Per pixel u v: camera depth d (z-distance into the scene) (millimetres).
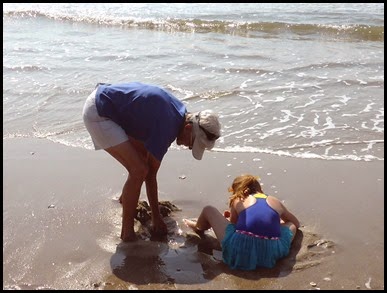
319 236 2791
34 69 6262
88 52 7242
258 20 9625
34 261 2582
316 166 3658
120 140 2594
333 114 4629
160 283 2412
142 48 7492
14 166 3717
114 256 2623
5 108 4930
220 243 2705
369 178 3463
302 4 11461
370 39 7984
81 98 5180
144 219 2945
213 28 9156
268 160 3771
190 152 3949
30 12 11383
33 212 3064
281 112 4711
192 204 3176
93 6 12492
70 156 3887
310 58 6680
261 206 2615
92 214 3035
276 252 2547
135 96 2576
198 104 4984
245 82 5652
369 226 2889
